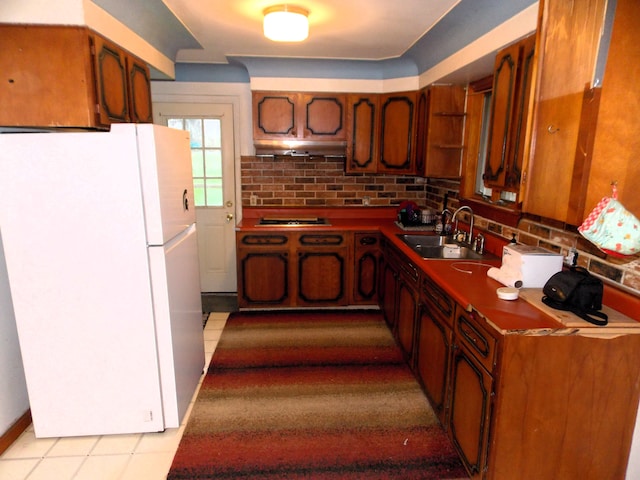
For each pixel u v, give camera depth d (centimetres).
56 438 204
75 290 187
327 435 208
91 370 197
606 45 133
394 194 403
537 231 212
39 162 174
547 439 152
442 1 205
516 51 185
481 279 201
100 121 190
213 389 247
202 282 419
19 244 181
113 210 181
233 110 386
